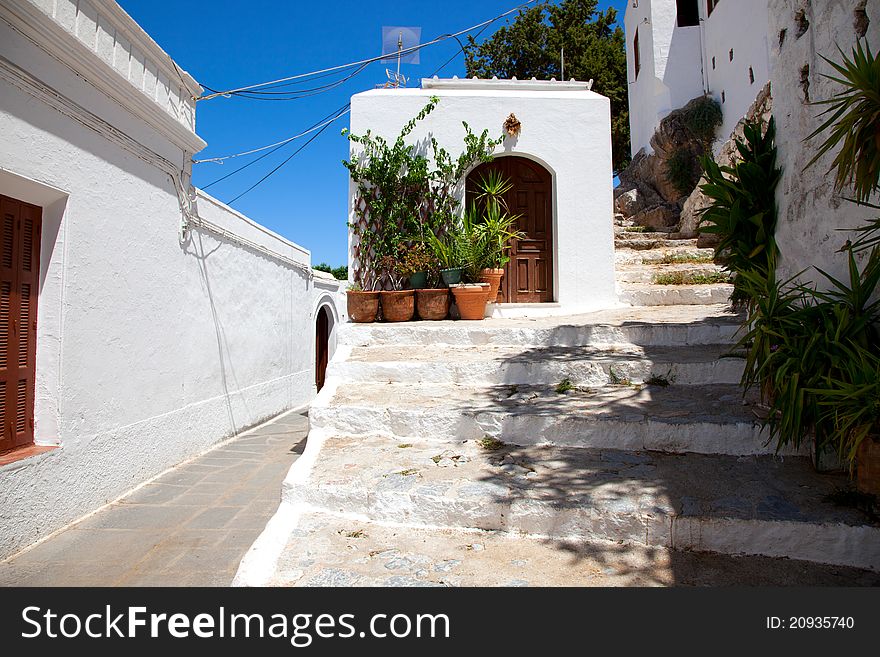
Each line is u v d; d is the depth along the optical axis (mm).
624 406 3971
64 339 4605
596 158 7672
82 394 4824
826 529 2633
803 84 3639
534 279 7832
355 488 3252
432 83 7852
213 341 7676
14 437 4332
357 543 2941
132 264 5656
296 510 3309
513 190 7836
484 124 7555
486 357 5039
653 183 13320
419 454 3773
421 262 6898
